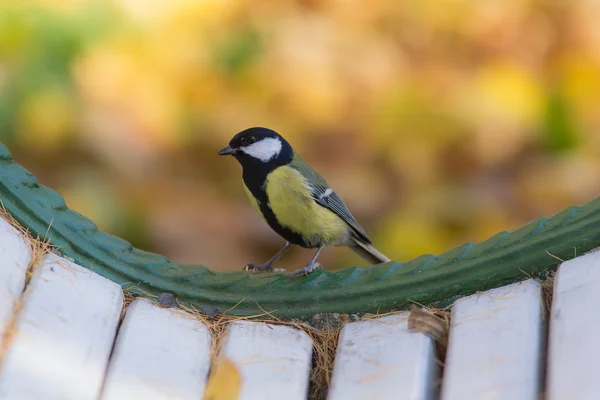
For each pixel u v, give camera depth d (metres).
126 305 4.86
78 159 10.61
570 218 4.81
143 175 10.85
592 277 4.27
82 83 10.42
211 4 10.88
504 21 11.67
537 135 11.34
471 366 4.17
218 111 11.02
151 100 10.66
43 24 9.98
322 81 11.19
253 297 5.04
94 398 4.11
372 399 4.21
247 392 4.39
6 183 5.10
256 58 11.05
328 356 4.74
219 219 11.07
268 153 7.52
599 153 11.38
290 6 11.52
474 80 11.41
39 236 5.00
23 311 4.31
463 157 11.35
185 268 5.21
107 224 10.48
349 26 11.67
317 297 5.01
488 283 4.77
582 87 11.51
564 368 3.89
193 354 4.54
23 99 10.02
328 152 11.37
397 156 11.33
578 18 11.62
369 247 7.96
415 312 4.57
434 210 11.12
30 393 3.97
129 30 10.52
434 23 11.67
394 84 11.36
